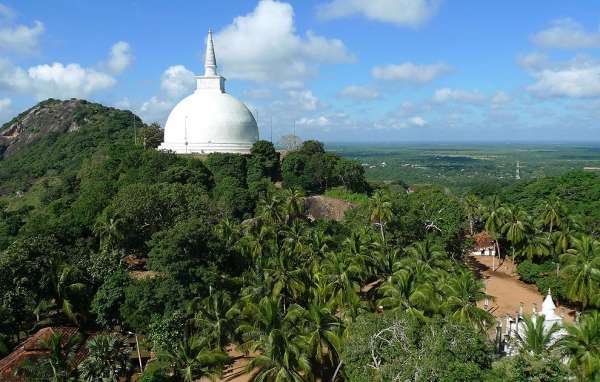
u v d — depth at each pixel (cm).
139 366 5059
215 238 5909
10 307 5081
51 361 4262
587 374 3775
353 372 3769
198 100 12612
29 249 5519
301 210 8450
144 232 7138
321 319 4359
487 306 6919
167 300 5200
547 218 8412
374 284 5859
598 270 5769
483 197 14600
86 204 8338
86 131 19662
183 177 9750
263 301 4631
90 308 5581
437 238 7738
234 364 5191
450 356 3422
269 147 11525
